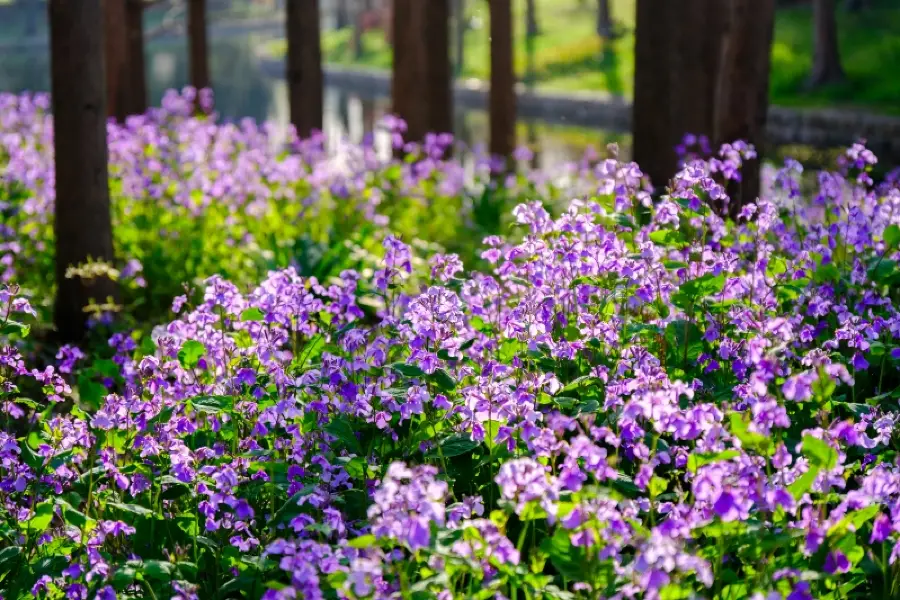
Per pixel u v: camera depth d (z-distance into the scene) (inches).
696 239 248.1
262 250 427.5
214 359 218.7
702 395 212.7
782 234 266.8
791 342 222.1
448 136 573.9
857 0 1683.1
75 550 185.5
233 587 174.2
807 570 151.6
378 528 139.8
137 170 469.4
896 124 1149.1
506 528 189.3
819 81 1445.6
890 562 156.6
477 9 2431.1
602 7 1999.3
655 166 456.4
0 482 199.0
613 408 189.9
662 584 137.9
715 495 148.6
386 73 2188.7
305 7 665.0
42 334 387.9
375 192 483.2
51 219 429.4
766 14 411.2
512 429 179.9
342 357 216.4
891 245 267.4
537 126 1502.2
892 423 188.1
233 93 1882.4
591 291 222.1
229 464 183.8
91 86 385.4
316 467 195.2
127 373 229.5
